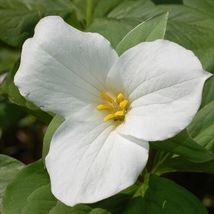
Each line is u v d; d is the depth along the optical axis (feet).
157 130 0.94
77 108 1.02
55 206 1.07
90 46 1.01
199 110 1.15
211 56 1.18
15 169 1.21
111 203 1.08
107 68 1.02
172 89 0.94
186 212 1.05
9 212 1.08
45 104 1.01
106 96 1.04
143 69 0.98
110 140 1.00
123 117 1.03
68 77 1.02
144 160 0.95
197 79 0.92
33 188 1.11
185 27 1.30
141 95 0.99
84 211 1.07
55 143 0.99
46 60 1.01
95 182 0.96
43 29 1.02
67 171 0.98
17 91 1.20
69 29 1.01
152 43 0.97
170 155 1.16
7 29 1.31
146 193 1.09
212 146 1.12
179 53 0.94
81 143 1.00
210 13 1.32
